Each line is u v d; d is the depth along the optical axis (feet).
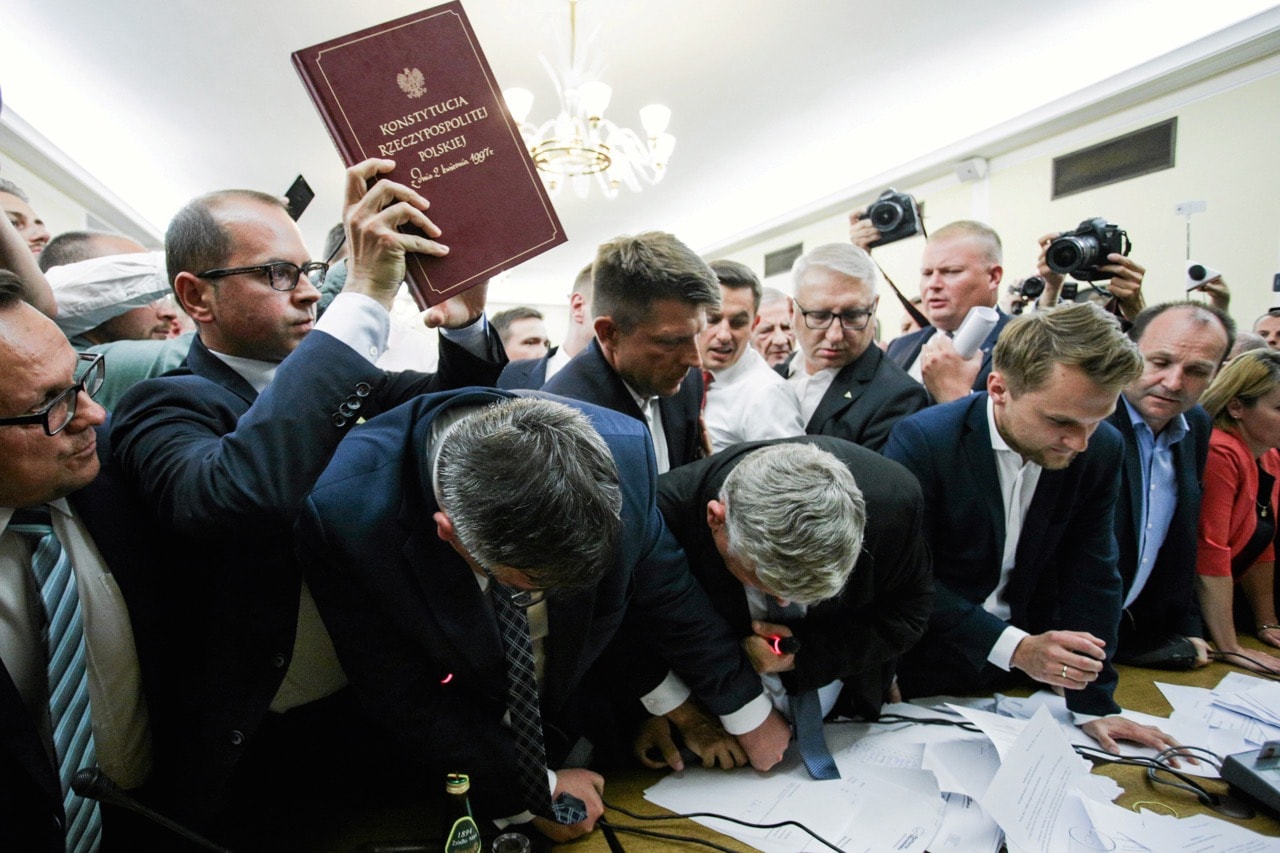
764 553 2.60
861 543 2.78
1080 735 3.56
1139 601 5.05
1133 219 11.89
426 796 3.06
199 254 2.74
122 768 2.58
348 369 2.31
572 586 2.07
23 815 2.14
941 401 5.34
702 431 5.04
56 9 10.16
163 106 13.12
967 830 2.73
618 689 3.44
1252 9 9.94
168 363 3.98
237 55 11.34
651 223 22.88
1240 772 2.97
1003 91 13.20
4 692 2.06
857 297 5.06
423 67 2.46
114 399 3.88
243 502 2.11
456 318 3.06
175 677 2.61
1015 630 3.72
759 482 2.72
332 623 2.48
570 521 1.93
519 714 2.61
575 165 12.00
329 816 2.93
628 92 13.25
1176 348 4.32
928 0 10.53
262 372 2.97
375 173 2.41
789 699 3.47
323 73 2.35
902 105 14.26
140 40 10.91
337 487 2.37
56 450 2.02
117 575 2.43
